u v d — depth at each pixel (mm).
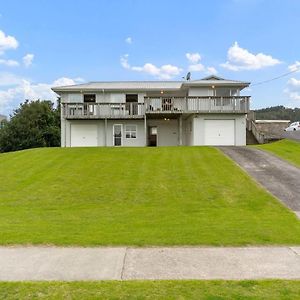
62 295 4434
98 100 32781
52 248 6652
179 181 14570
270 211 10203
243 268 5566
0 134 51906
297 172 15711
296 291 4543
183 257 6121
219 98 29625
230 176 15133
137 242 6988
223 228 8094
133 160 19031
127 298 4340
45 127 52531
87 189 13719
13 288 4676
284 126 42719
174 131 33312
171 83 35812
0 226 8430
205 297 4355
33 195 13031
